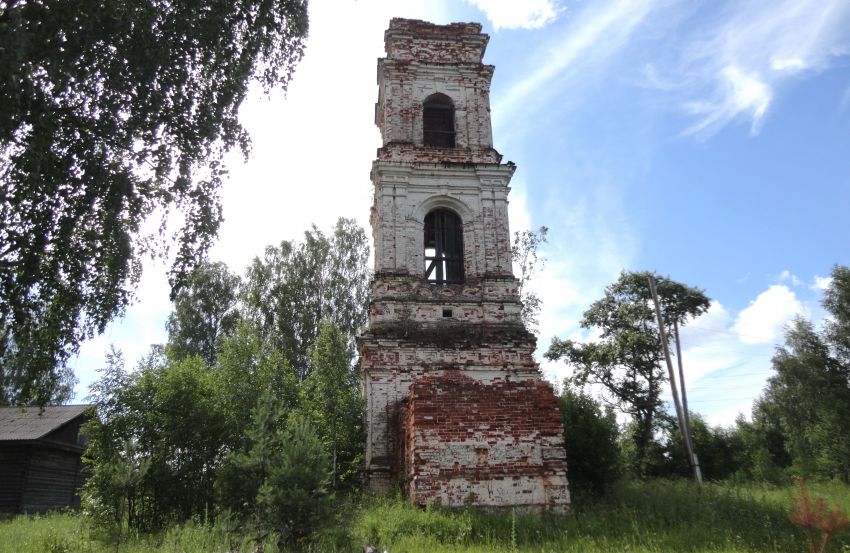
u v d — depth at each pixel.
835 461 38.47
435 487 15.62
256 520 12.24
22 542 14.84
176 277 13.91
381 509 14.89
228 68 13.45
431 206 22.94
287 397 22.81
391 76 24.02
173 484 17.84
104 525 13.83
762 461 41.47
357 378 26.95
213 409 19.28
